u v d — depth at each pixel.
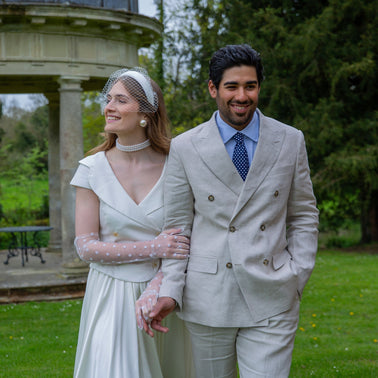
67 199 8.19
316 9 15.14
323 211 16.81
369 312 6.87
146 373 2.63
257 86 2.41
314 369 4.59
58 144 11.30
